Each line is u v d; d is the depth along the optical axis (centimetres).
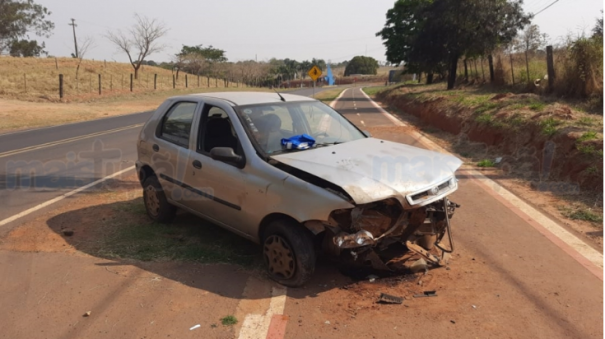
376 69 13775
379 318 361
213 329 348
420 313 368
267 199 417
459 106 1502
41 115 2300
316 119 528
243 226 457
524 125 974
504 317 361
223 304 385
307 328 348
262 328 349
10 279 432
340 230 388
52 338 338
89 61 5484
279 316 365
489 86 2192
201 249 498
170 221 582
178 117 552
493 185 754
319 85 10025
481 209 629
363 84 10675
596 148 713
